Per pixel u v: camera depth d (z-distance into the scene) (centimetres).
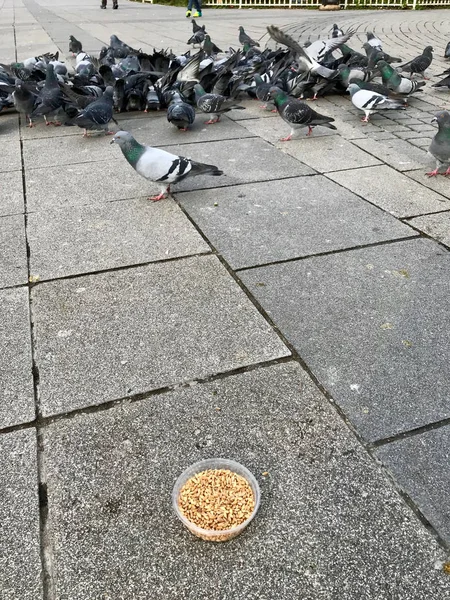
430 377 72
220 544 52
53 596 48
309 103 218
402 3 637
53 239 110
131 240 110
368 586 48
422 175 142
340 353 77
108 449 62
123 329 83
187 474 57
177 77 220
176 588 49
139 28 460
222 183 138
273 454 61
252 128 187
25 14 606
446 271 97
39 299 91
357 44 354
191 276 97
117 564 51
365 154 158
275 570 50
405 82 206
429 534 52
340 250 105
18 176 145
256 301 90
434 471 59
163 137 177
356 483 58
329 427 65
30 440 64
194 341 80
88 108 171
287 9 653
